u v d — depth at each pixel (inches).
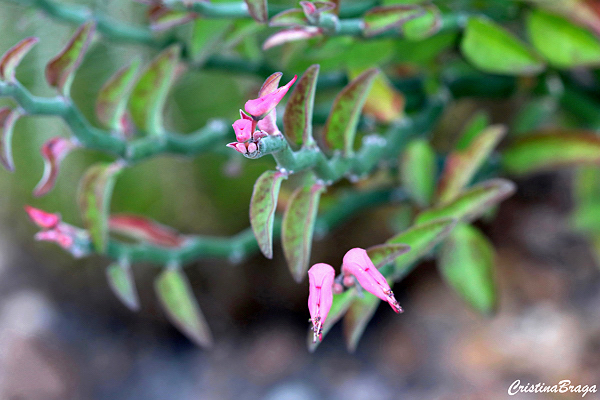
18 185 24.1
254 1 13.2
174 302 14.9
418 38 14.5
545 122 21.4
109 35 15.1
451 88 16.3
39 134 18.7
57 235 13.9
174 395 26.1
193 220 24.7
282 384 25.3
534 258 25.2
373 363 24.9
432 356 23.8
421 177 15.4
